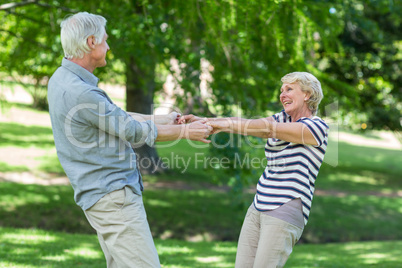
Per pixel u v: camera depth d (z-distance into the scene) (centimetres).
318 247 771
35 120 2331
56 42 796
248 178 784
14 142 1686
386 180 1716
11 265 436
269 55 638
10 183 1039
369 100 1515
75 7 758
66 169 233
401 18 1214
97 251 561
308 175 254
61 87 230
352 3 1041
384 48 1404
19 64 893
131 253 232
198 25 674
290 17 534
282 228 249
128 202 233
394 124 1536
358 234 981
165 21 718
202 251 645
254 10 485
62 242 605
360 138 3334
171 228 874
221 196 1123
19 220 801
